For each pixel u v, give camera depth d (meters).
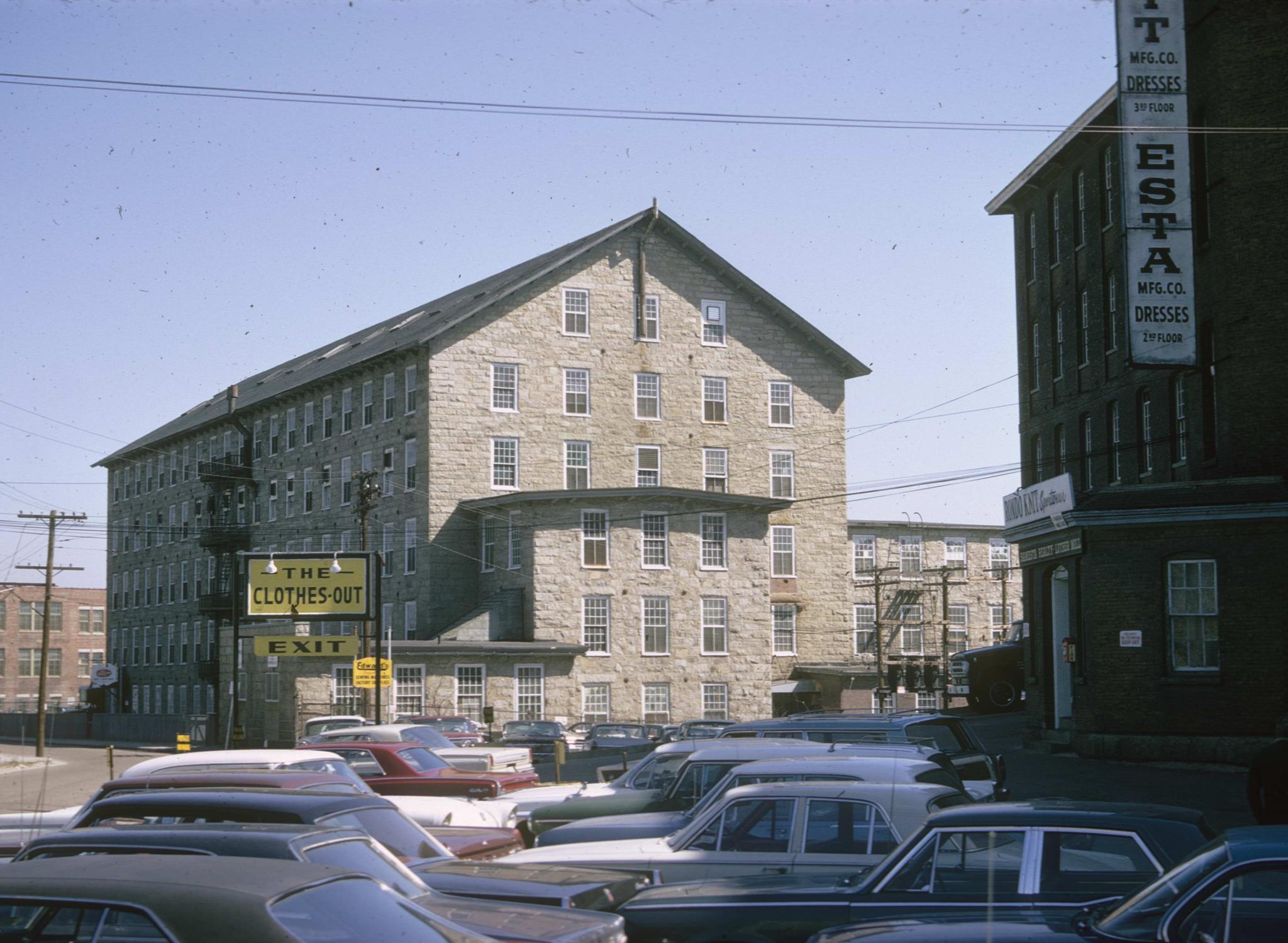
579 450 66.25
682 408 68.81
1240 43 32.88
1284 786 19.56
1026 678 38.06
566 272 67.00
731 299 70.69
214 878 6.66
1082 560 33.97
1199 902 7.57
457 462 63.81
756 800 11.93
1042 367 45.25
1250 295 32.34
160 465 93.56
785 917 9.86
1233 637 30.03
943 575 78.81
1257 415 32.06
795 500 65.75
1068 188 43.22
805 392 71.88
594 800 15.91
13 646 121.38
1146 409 38.25
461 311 66.00
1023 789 26.55
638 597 62.22
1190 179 33.78
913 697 70.50
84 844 8.75
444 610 62.72
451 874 10.31
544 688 59.44
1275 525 29.84
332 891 6.79
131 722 76.44
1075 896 9.18
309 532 73.50
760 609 64.75
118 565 99.44
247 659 59.56
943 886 9.57
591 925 8.59
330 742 22.14
